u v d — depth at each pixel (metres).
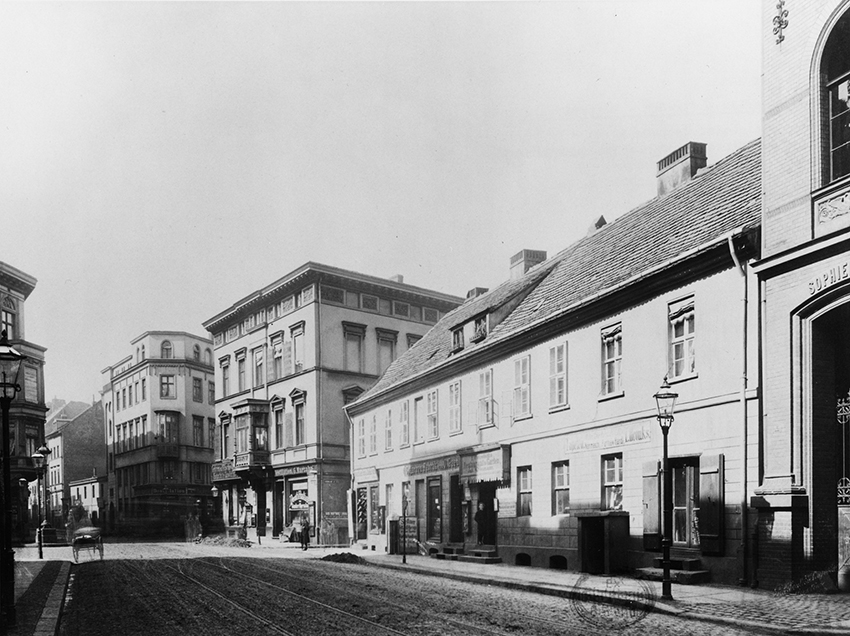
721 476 16.08
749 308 15.88
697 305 17.27
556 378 22.67
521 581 17.14
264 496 48.38
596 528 19.22
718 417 16.41
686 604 12.81
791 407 14.82
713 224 18.12
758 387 15.53
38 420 49.56
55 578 19.73
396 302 47.41
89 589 17.59
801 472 14.64
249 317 51.00
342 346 44.34
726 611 12.08
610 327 20.28
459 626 11.45
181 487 65.31
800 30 15.52
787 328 15.08
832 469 14.75
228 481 51.25
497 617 12.32
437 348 34.09
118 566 24.22
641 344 19.00
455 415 29.02
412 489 32.19
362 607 13.66
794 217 15.18
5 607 12.03
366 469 38.06
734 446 15.89
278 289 46.47
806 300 14.66
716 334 16.66
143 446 67.25
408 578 19.75
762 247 15.81
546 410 22.92
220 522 56.72
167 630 11.59
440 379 30.42
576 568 20.75
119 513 71.81
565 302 22.77
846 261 13.96
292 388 45.34
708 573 16.03
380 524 35.50
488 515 26.22
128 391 72.12
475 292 38.75
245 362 51.31
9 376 12.70
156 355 67.25
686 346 17.69
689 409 17.25
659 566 17.11
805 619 11.31
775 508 14.67
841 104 14.84
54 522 78.81
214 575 20.52
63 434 79.69
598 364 20.64
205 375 70.06
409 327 47.78
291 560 27.33
